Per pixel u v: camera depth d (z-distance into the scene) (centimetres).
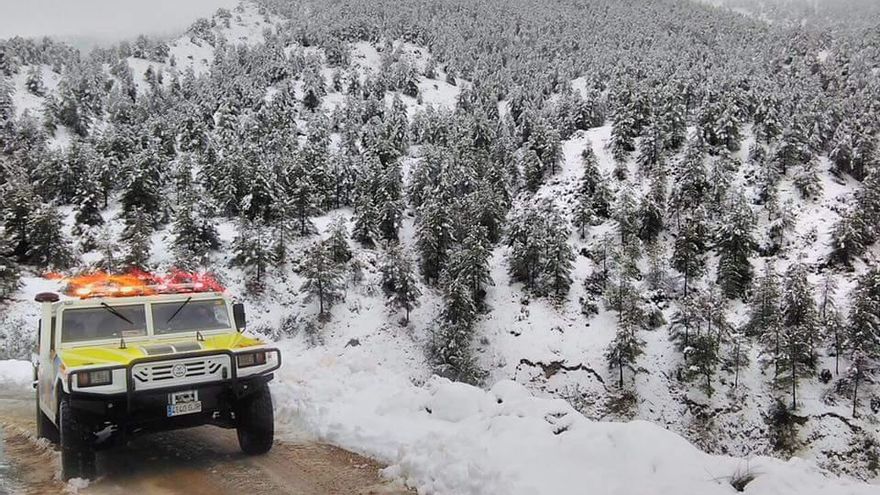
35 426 923
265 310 5534
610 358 4997
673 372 5041
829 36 18612
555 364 5219
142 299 762
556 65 16075
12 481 606
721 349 5131
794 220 6531
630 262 5784
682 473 499
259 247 5662
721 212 6819
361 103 12175
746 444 4638
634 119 9038
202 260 5641
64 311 721
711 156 8156
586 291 6006
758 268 6231
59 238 5356
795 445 4612
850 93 11794
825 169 7744
